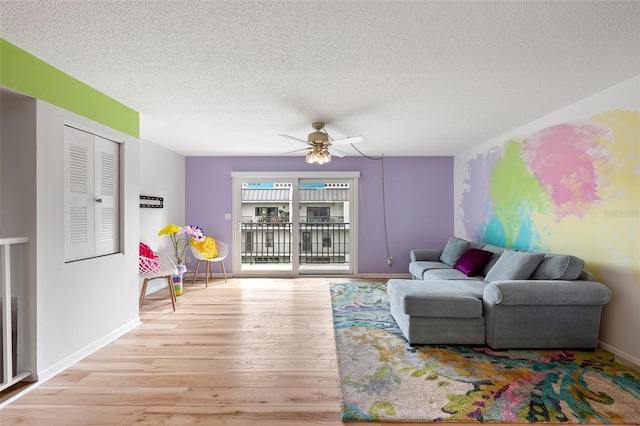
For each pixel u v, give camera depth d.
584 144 3.06
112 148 3.15
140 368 2.48
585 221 3.05
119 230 3.24
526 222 3.90
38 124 2.28
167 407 1.98
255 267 6.21
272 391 2.15
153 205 4.93
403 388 2.16
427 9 1.75
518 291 2.67
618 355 2.67
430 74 2.56
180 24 1.89
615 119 2.75
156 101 3.15
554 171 3.44
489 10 1.76
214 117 3.67
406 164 6.07
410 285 3.29
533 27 1.92
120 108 3.19
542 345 2.75
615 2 1.69
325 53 2.24
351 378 2.29
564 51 2.20
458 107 3.33
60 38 2.04
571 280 2.83
